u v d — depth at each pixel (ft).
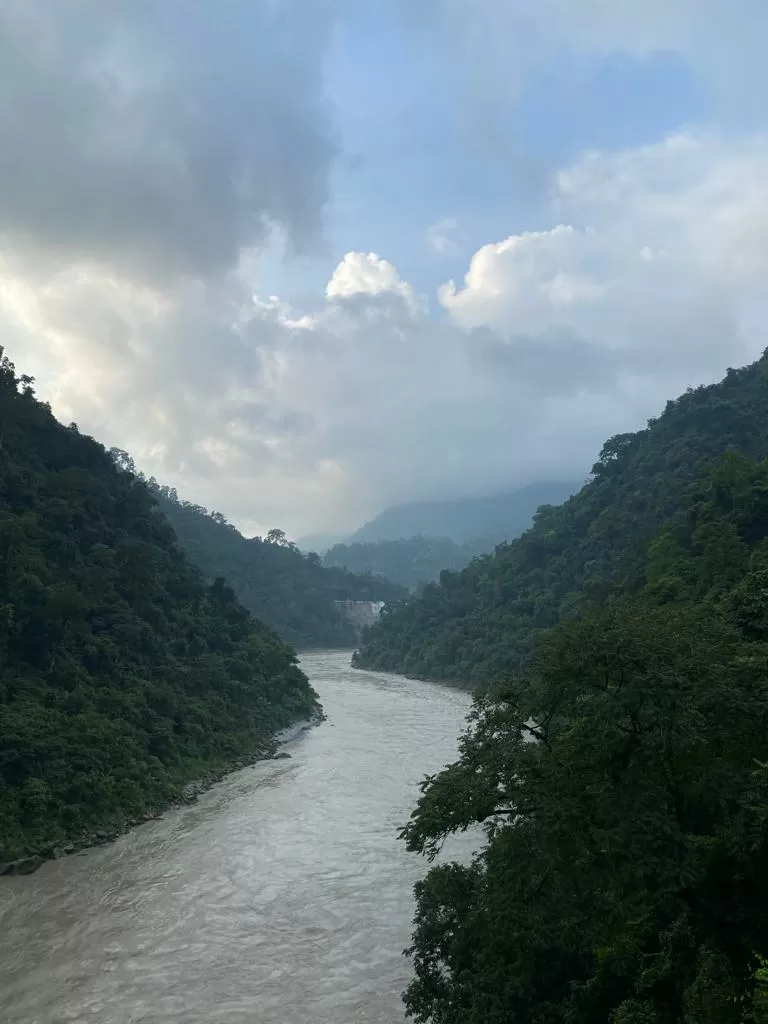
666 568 151.33
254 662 210.18
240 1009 59.67
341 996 61.36
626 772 40.19
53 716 119.65
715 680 41.27
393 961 67.05
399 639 369.09
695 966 38.65
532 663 45.19
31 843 95.55
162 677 162.91
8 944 71.31
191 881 87.35
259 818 112.88
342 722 203.82
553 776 40.55
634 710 40.27
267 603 473.67
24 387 195.42
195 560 413.39
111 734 121.80
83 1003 60.75
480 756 44.55
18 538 137.69
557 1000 45.83
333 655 447.01
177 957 68.59
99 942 71.72
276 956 68.54
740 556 129.18
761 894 38.34
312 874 88.79
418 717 210.59
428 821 42.32
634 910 37.96
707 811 41.98
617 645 41.22
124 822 108.58
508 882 40.65
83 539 184.34
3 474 169.37
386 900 80.48
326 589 546.67
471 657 291.58
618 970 41.65
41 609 134.00
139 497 228.43
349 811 114.93
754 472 154.92
